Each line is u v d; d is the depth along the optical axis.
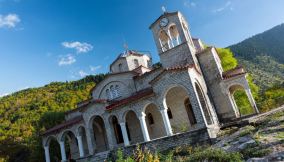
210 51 30.09
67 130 32.53
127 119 31.00
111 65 37.72
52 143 46.09
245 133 16.77
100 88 34.06
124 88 32.28
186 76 23.09
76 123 31.56
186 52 28.98
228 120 27.78
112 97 33.09
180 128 26.75
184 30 30.22
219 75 29.11
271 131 15.28
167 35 30.42
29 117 72.94
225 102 28.39
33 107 82.56
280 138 13.34
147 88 30.69
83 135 36.03
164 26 30.61
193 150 18.81
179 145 21.08
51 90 103.31
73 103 79.06
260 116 21.69
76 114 38.12
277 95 41.34
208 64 30.00
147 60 38.62
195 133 20.50
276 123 16.73
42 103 84.12
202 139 19.95
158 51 30.77
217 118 27.78
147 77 31.08
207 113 25.23
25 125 66.75
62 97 87.12
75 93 90.44
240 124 20.97
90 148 28.50
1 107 89.75
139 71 33.72
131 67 36.16
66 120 38.94
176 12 30.14
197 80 25.22
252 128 17.73
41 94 97.94
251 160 11.71
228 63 44.72
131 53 37.03
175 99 27.73
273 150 12.03
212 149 15.38
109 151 26.53
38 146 46.81
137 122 30.19
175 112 27.53
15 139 54.88
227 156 13.02
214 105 28.86
